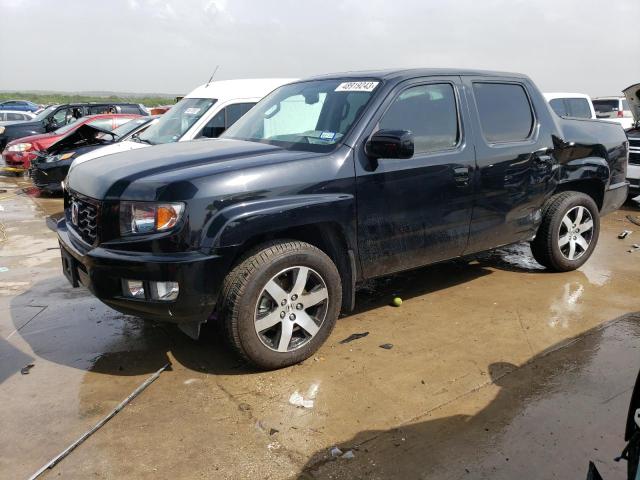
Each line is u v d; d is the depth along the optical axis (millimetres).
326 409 3152
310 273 3605
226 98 7691
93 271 3334
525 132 4852
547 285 5188
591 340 4004
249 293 3338
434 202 4156
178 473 2639
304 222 3510
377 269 4027
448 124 4312
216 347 3941
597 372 3551
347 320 4414
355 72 4551
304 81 4820
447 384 3416
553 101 11594
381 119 3934
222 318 3393
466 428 2975
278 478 2607
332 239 3770
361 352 3846
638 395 1969
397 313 4543
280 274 3469
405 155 3631
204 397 3287
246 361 3502
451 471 2645
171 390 3369
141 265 3180
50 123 14984
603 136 5617
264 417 3076
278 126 4359
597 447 2814
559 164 5145
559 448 2811
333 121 4020
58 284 5301
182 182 3203
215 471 2652
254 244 3520
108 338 4102
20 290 5137
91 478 2609
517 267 5762
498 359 3730
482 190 4445
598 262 5953
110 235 3309
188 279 3188
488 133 4543
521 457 2742
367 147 3752
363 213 3789
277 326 3547
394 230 3984
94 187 3461
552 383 3420
